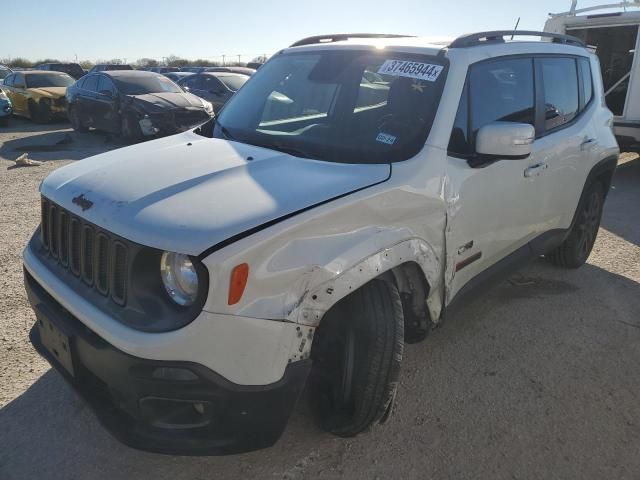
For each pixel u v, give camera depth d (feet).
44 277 8.47
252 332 6.79
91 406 7.75
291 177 8.30
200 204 7.34
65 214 8.35
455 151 9.95
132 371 6.78
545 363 11.71
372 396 8.48
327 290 7.41
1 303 13.70
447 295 10.11
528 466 8.77
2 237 18.63
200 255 6.58
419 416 9.91
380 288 8.48
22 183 27.17
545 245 13.91
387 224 8.46
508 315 13.87
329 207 7.62
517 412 10.07
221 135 11.12
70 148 39.63
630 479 8.54
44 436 9.18
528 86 12.37
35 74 58.49
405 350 12.12
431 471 8.61
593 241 17.16
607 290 15.51
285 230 7.07
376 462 8.77
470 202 10.21
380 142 9.65
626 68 34.88
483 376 11.18
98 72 45.11
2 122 54.03
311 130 10.42
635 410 10.21
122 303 7.24
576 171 14.32
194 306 6.68
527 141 9.61
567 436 9.46
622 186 29.66
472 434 9.46
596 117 15.51
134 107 40.45
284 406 7.26
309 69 11.71
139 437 7.21
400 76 10.44
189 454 7.13
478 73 10.69
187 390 6.72
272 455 8.87
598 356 12.03
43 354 8.74
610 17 32.78
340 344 8.62
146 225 7.02
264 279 6.86
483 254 11.19
